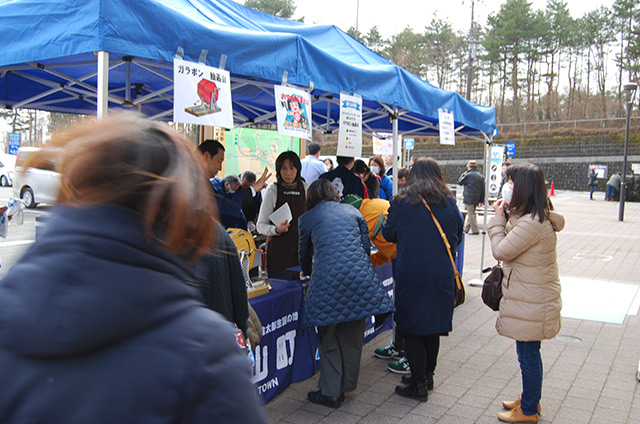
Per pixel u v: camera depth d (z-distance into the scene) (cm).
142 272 79
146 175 83
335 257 357
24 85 488
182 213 83
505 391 411
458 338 543
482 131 706
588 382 431
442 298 372
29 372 75
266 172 479
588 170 3775
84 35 239
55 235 79
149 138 87
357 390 409
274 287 404
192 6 364
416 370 389
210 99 283
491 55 4953
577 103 5366
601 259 1041
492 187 1181
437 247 371
